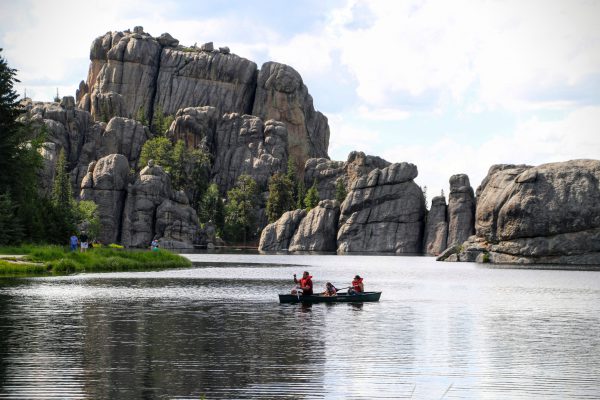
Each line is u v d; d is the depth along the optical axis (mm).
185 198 196250
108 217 189000
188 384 23297
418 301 51375
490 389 23312
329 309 44531
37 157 110312
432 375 25125
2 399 21266
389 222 192125
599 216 118750
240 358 27547
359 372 25406
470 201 184125
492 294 58656
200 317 39375
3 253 77188
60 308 41562
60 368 25328
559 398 22312
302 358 27688
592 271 98562
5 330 33250
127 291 53531
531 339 33094
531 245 122688
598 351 29891
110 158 193750
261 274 81000
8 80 102375
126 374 24562
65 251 81938
